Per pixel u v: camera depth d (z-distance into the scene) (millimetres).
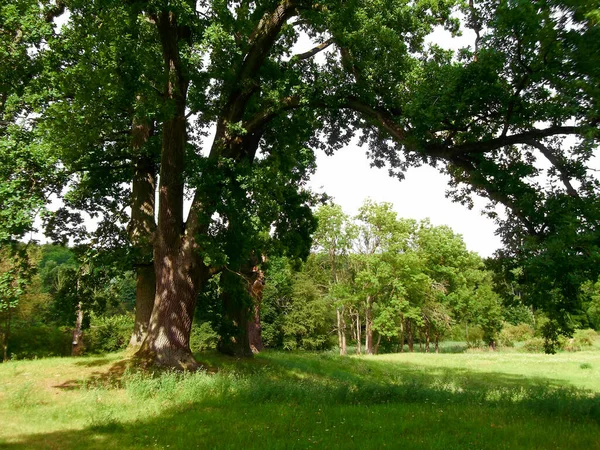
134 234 16781
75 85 12391
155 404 9648
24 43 13680
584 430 7332
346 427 7430
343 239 45094
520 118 10672
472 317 51500
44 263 65688
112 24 11953
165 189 14273
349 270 48469
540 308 10328
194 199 14500
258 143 17719
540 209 9828
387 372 22500
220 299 18391
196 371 13141
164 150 14133
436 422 7875
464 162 12453
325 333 54906
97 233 18781
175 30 13328
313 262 51656
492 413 8891
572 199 9461
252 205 14094
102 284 19812
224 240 14109
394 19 15219
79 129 12570
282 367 17656
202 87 14312
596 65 7965
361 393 11047
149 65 12594
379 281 42812
